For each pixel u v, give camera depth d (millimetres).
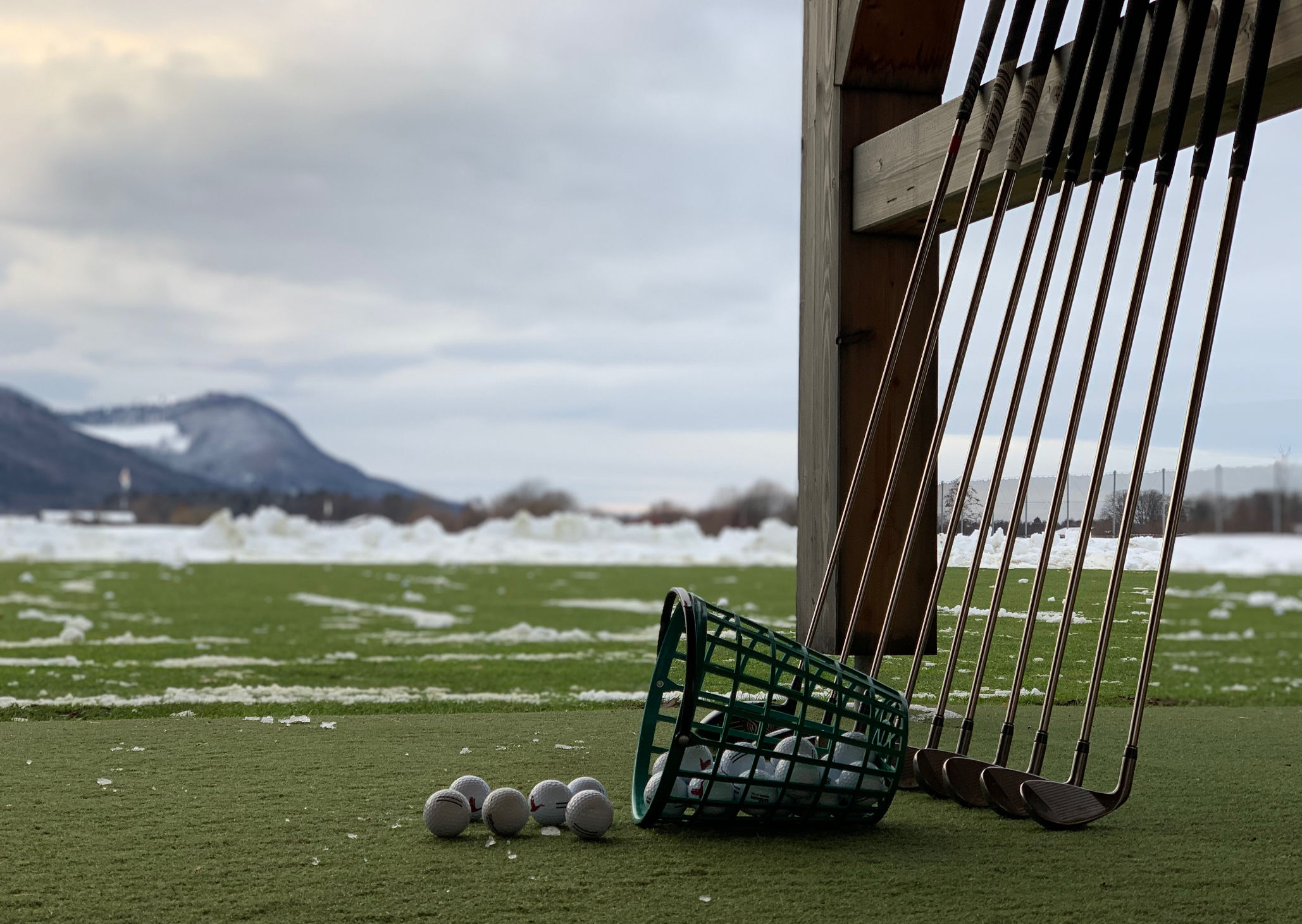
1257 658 6332
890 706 2240
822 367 3607
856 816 2244
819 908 1695
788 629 4047
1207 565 17703
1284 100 2539
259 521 22984
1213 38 2467
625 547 22984
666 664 2303
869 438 2916
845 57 3549
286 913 1643
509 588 12586
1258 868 1945
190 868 1862
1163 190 2428
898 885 1826
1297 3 2287
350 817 2230
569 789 2236
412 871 1862
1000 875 1891
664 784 2078
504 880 1819
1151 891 1802
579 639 7062
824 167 3648
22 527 21250
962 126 2898
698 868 1911
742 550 22188
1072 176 2650
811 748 2275
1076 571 2459
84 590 11273
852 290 3562
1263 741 3361
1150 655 2291
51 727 3369
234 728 3367
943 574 2736
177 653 6027
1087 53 2684
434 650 6359
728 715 2129
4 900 1689
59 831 2102
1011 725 2486
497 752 3004
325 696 4336
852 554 3502
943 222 3455
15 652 5949
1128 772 2289
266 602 10023
